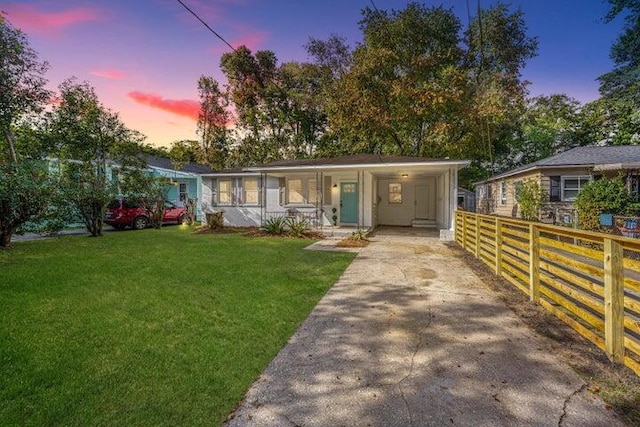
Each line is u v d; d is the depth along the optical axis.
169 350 3.08
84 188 10.77
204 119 28.98
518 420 2.13
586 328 3.36
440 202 14.05
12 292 4.71
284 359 2.96
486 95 18.67
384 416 2.18
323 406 2.29
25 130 11.64
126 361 2.86
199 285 5.21
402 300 4.57
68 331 3.44
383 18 19.44
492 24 19.81
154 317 3.87
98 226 11.49
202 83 28.48
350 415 2.19
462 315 3.99
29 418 2.13
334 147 25.17
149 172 15.66
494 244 6.28
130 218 14.38
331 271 6.26
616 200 10.71
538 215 14.98
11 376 2.59
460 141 19.06
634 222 9.43
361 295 4.80
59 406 2.25
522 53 20.41
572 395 2.38
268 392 2.46
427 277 5.83
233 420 2.15
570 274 3.61
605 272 2.91
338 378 2.64
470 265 6.83
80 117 12.30
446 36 20.08
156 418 2.15
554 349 3.09
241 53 26.77
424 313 4.07
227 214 15.09
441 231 10.79
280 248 8.98
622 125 22.36
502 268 5.82
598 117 24.08
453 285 5.32
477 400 2.34
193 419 2.15
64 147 12.11
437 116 18.94
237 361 2.91
